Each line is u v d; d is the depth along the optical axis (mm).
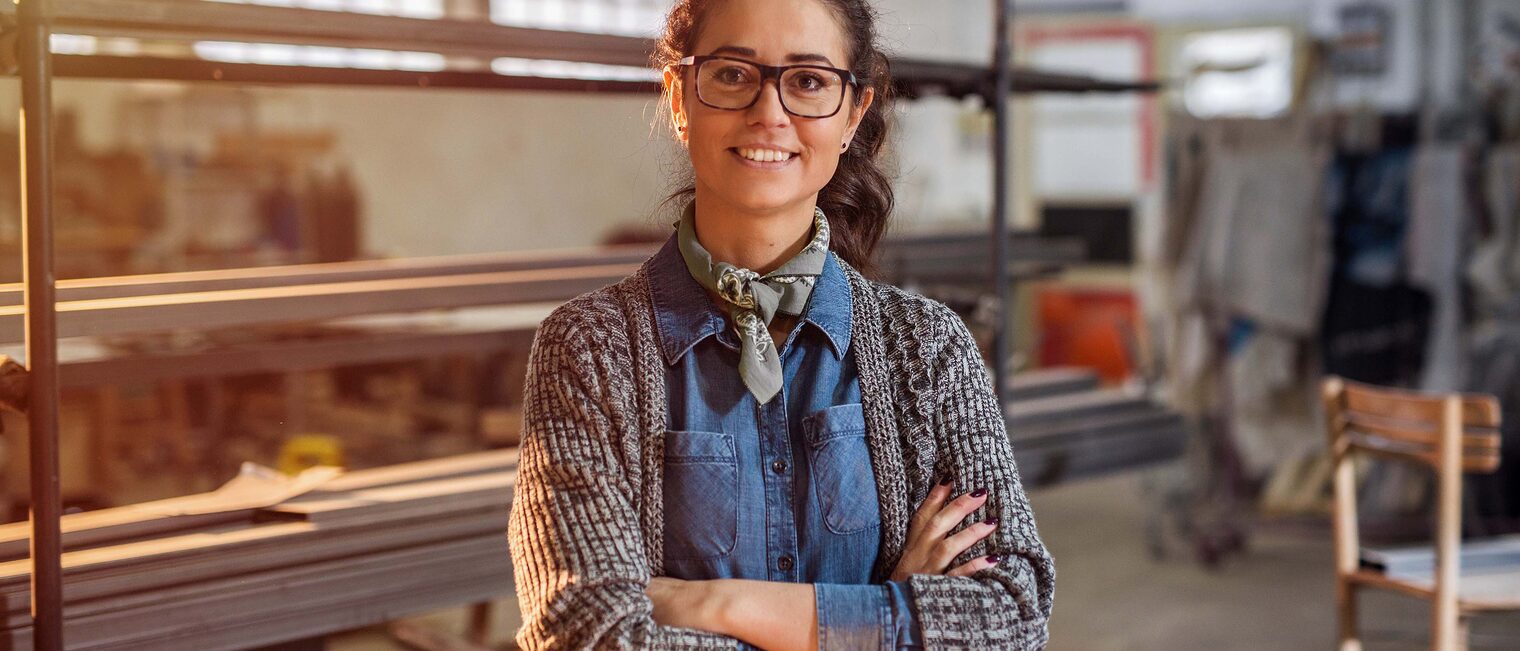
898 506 1349
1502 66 5527
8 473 4188
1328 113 5320
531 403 1330
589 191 7957
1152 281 5363
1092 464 3043
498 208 7676
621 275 2547
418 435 4730
